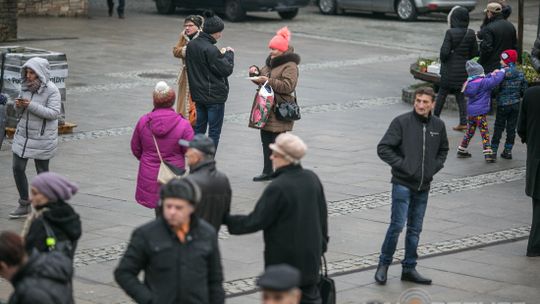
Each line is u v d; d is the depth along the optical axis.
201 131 31.69
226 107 42.00
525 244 24.81
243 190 28.97
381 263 21.42
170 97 22.45
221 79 31.06
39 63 25.25
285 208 16.44
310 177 16.75
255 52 57.81
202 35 30.83
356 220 26.27
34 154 25.38
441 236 25.12
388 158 20.77
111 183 29.28
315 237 16.69
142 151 22.88
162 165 20.45
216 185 16.73
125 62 52.84
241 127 38.19
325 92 46.44
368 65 55.19
